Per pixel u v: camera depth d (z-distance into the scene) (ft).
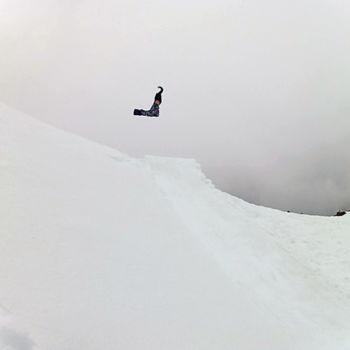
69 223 27.61
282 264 45.98
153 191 46.24
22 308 17.83
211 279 32.99
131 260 27.78
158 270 28.73
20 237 22.93
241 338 26.61
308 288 42.91
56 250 23.76
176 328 23.39
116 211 34.12
